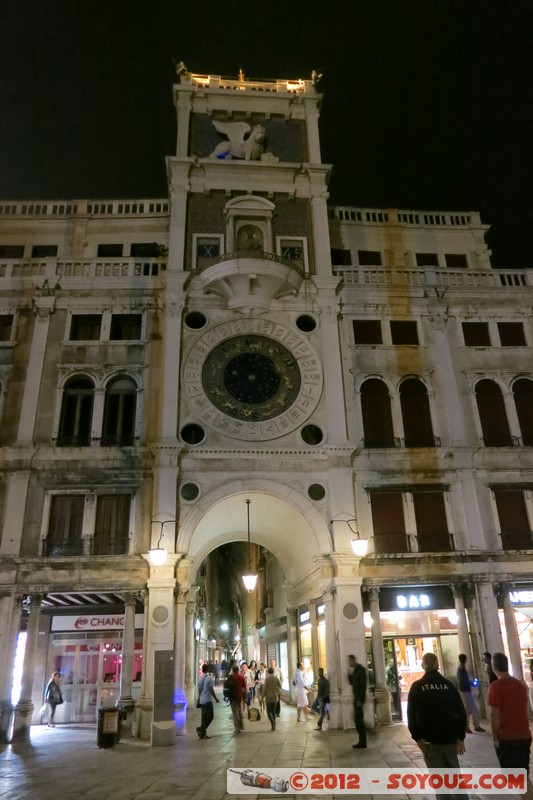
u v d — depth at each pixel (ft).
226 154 73.77
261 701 68.49
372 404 65.16
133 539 56.39
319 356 65.21
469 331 69.56
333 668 54.44
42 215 78.54
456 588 57.26
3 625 52.65
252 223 70.13
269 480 59.36
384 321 68.49
